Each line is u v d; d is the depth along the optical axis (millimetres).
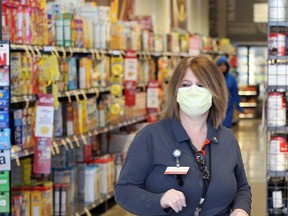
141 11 14961
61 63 7266
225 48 22406
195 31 22578
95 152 9391
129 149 3521
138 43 10719
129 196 3381
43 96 6160
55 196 7289
